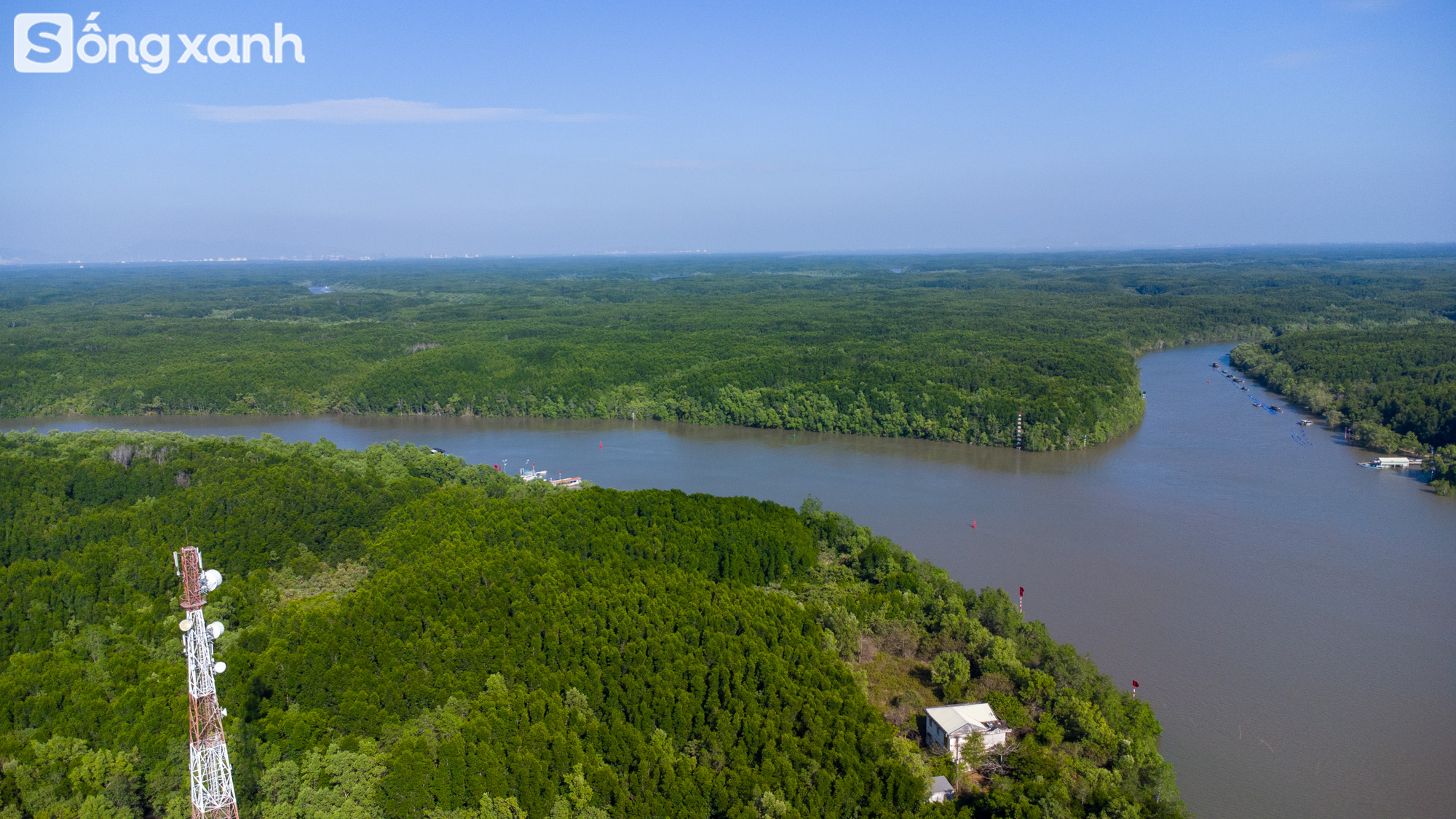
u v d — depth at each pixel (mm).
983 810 85688
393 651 104562
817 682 100625
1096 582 141625
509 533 140875
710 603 115125
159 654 109438
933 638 116812
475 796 84625
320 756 87125
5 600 117750
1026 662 110938
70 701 95875
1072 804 84188
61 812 80375
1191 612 131125
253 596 125312
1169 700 108188
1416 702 107500
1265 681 112188
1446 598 135125
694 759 90500
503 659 103250
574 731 90875
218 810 66438
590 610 114562
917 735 99625
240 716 90562
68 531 141000
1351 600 134750
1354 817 88500
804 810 83500
